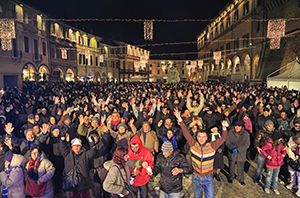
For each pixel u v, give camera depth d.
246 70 43.25
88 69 45.97
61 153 4.42
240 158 5.46
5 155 4.30
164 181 3.93
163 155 3.96
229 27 46.75
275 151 4.95
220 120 7.49
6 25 15.46
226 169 6.53
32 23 28.59
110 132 5.26
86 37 45.28
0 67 22.83
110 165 3.50
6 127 4.64
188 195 5.08
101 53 51.44
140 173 4.26
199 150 4.06
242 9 40.19
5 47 15.83
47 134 5.04
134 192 4.20
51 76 33.44
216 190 5.29
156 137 5.76
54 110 7.54
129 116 7.91
